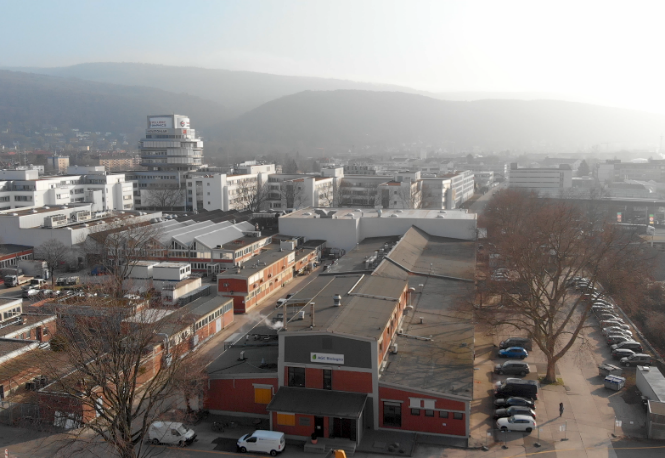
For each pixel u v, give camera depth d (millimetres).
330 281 83562
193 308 84375
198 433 56312
